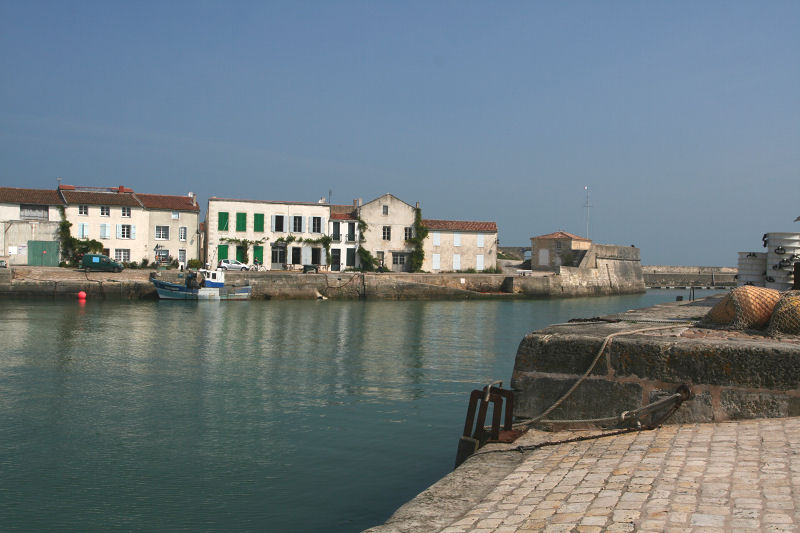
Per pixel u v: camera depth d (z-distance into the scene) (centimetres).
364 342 2856
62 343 2625
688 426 751
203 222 7362
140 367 2102
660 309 1496
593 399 821
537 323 3872
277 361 2272
